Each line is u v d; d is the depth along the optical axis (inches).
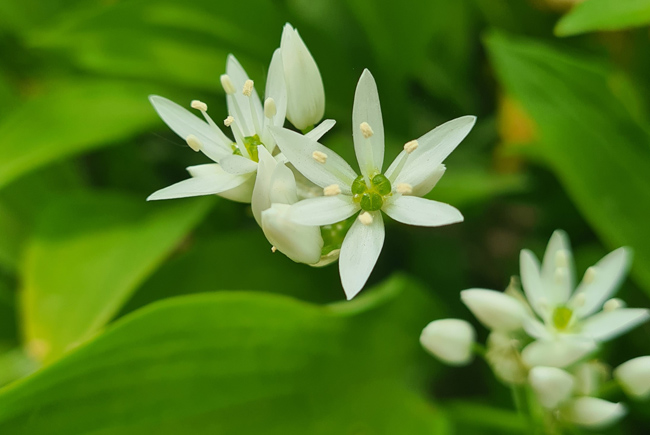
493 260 8.4
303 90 6.2
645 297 7.7
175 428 6.5
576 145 7.2
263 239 7.8
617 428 7.3
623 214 7.1
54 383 6.2
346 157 7.7
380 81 8.2
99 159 8.6
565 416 6.5
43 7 8.5
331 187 6.0
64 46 8.1
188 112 6.3
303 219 5.9
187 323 6.5
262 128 6.3
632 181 7.1
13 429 6.2
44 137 7.7
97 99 7.9
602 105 7.2
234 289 7.6
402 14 7.9
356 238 6.0
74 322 7.2
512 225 8.6
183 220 7.6
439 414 7.0
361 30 8.5
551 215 8.2
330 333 6.9
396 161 6.1
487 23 8.6
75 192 8.0
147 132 8.5
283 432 6.7
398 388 7.1
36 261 7.5
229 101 6.3
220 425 6.6
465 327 6.6
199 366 6.6
